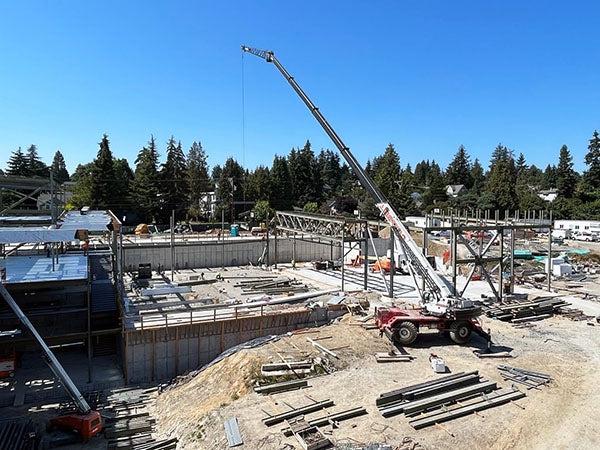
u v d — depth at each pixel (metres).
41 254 34.75
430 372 21.17
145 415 20.70
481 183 138.25
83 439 18.36
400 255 47.41
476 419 16.94
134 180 88.94
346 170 163.75
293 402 18.47
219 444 16.00
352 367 22.09
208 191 111.19
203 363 27.14
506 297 34.53
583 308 33.47
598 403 18.25
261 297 33.97
